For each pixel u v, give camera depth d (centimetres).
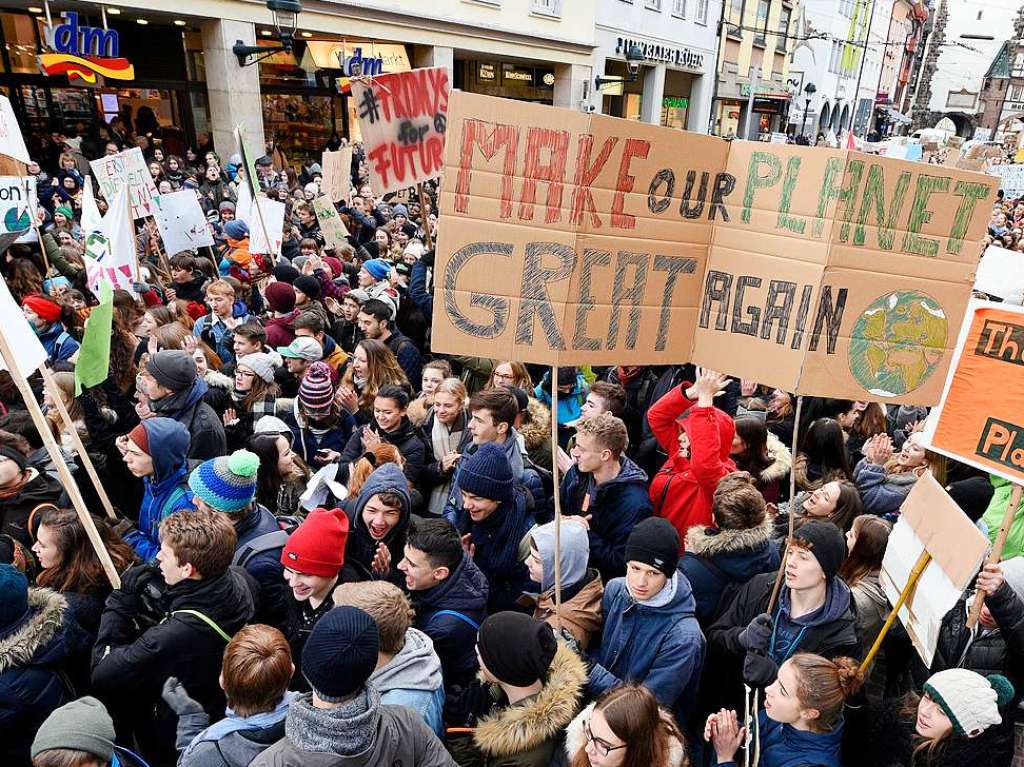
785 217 247
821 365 249
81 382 350
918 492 247
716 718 224
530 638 204
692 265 264
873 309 247
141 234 854
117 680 229
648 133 241
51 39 1083
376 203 1241
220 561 238
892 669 288
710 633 276
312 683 158
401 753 170
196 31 1469
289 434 383
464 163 242
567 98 2270
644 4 2453
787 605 255
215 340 559
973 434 259
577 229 241
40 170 1095
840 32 4469
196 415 373
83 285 726
